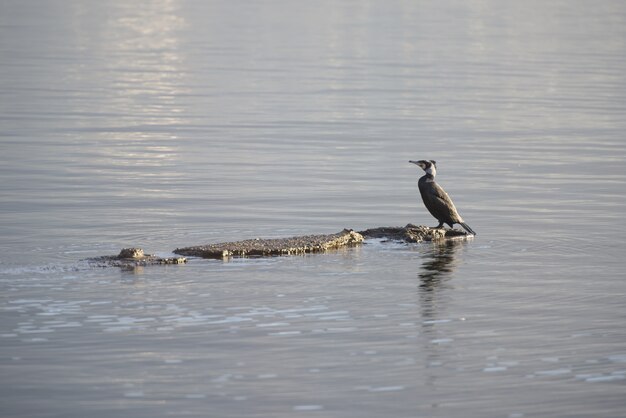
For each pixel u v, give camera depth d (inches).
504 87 1612.9
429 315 500.4
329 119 1277.1
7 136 1103.6
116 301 510.3
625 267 601.9
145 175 903.7
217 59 1925.4
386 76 1721.2
